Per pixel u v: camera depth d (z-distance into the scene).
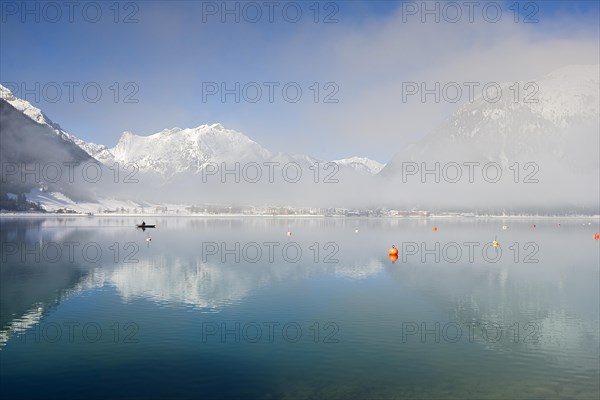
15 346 33.22
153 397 25.41
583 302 48.84
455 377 28.44
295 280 60.22
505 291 54.53
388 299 49.44
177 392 26.09
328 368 29.62
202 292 52.06
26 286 54.94
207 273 65.44
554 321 41.25
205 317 41.38
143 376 28.11
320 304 46.72
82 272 65.44
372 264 76.44
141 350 32.47
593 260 84.00
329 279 61.41
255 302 47.53
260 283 58.06
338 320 40.78
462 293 53.09
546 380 28.22
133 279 60.09
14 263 74.75
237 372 28.81
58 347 33.03
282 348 33.16
